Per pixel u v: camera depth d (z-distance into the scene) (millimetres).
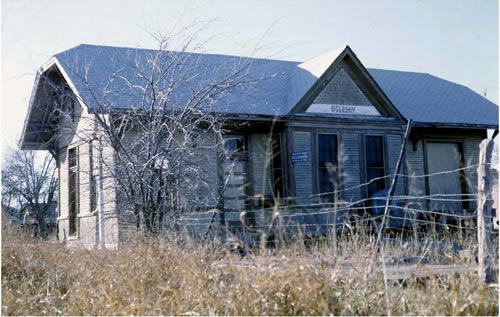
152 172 12656
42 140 21469
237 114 17500
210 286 7031
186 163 13438
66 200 20609
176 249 8070
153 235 10336
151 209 12383
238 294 6449
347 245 8953
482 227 6977
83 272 8758
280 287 6328
